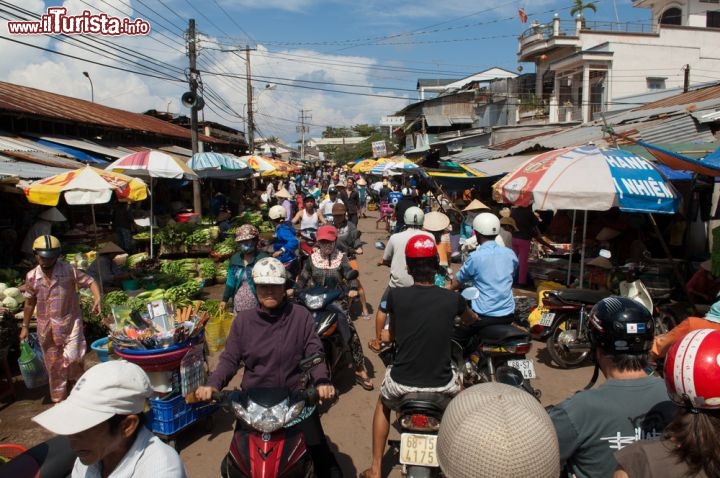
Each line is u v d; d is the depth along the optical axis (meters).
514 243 9.63
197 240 12.16
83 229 12.44
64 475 2.30
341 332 5.26
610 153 6.29
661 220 9.88
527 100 32.88
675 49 29.12
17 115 12.09
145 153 10.73
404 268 5.79
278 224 8.32
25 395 5.76
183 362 4.35
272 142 62.62
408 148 44.03
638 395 2.20
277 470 2.79
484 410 1.77
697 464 1.64
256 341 3.27
